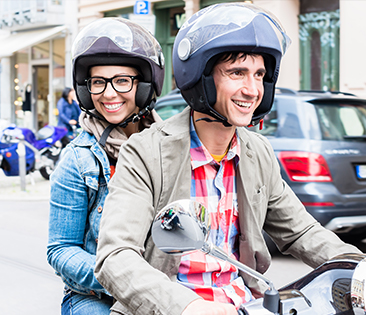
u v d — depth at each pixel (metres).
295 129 4.67
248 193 1.50
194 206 1.15
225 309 1.15
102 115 1.92
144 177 1.39
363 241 5.22
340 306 1.22
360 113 4.86
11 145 9.16
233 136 1.51
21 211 7.20
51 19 16.27
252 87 1.38
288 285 1.34
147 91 1.93
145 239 1.40
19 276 4.34
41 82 18.08
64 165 1.78
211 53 1.33
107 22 1.86
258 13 1.35
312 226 1.59
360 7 9.84
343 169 4.52
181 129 1.45
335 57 10.70
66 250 1.71
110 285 1.25
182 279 1.42
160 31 13.55
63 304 1.78
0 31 19.22
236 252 1.53
